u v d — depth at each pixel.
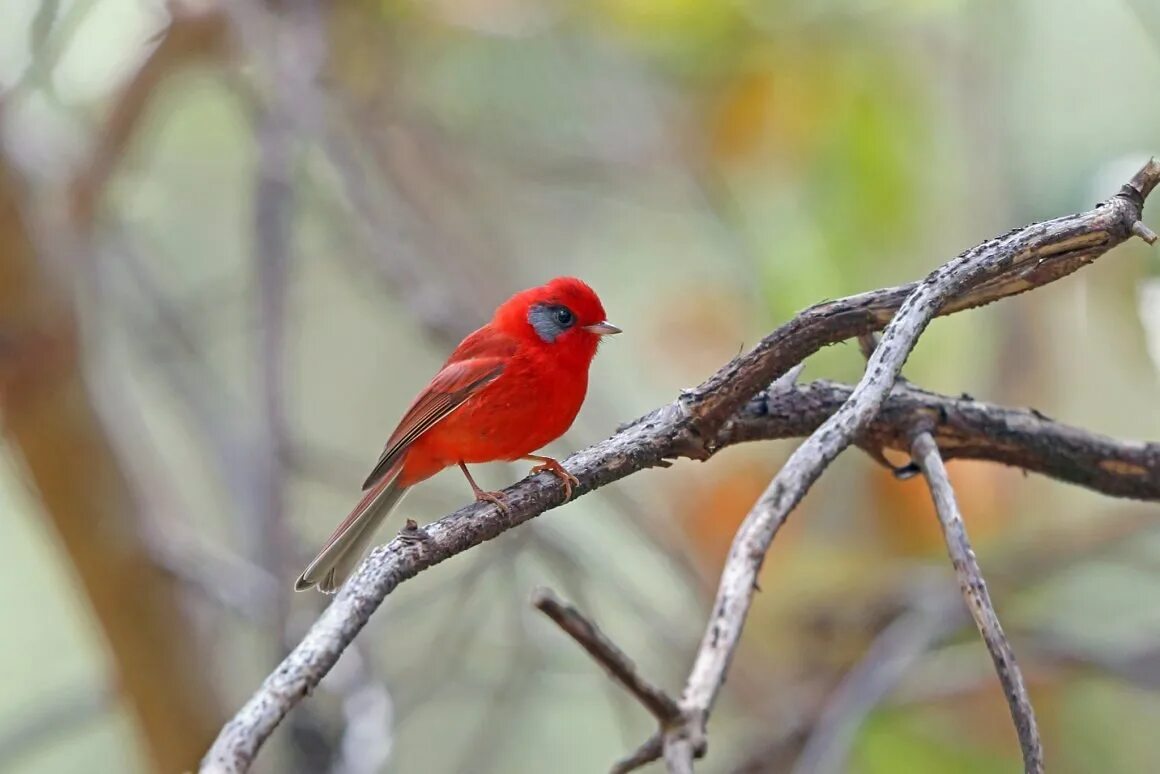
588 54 13.39
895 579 11.62
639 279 14.34
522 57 13.41
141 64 11.33
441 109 13.59
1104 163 11.52
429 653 11.15
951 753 11.08
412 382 15.28
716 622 5.61
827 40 12.45
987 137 11.99
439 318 11.05
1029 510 11.97
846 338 5.83
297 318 12.43
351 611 4.94
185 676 11.26
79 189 11.36
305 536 12.09
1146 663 10.50
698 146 13.02
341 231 12.49
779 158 12.74
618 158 13.43
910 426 6.68
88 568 11.00
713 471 12.20
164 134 14.90
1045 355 11.97
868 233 12.29
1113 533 11.61
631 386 13.72
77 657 14.52
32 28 10.05
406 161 13.16
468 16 12.96
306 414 15.03
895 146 12.26
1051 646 10.68
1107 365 11.95
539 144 13.62
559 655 11.49
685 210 13.95
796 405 6.59
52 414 10.63
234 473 11.53
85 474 10.81
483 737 11.39
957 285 5.24
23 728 11.47
